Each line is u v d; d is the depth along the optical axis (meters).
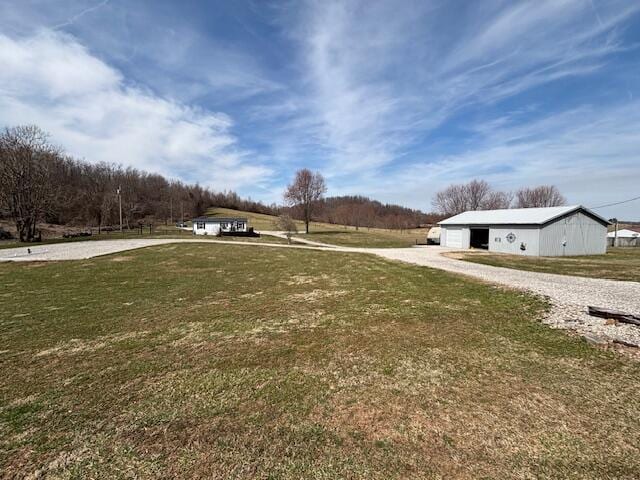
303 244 30.83
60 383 3.91
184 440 2.80
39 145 32.41
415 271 12.64
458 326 5.95
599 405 3.32
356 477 2.35
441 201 65.81
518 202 62.72
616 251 25.83
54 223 43.25
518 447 2.68
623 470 2.40
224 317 6.75
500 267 13.77
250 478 2.35
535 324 5.99
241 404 3.40
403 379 3.94
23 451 2.68
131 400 3.50
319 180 49.16
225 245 25.38
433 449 2.66
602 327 5.65
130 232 40.97
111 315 6.96
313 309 7.32
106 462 2.54
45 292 9.39
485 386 3.75
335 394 3.60
